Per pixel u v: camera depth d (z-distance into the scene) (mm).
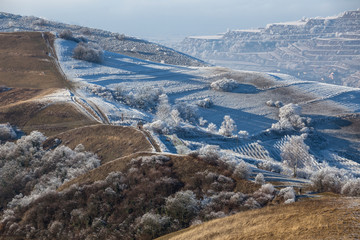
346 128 125812
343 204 25656
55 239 37906
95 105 100500
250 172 43406
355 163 95812
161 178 42688
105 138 67875
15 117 90250
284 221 24484
